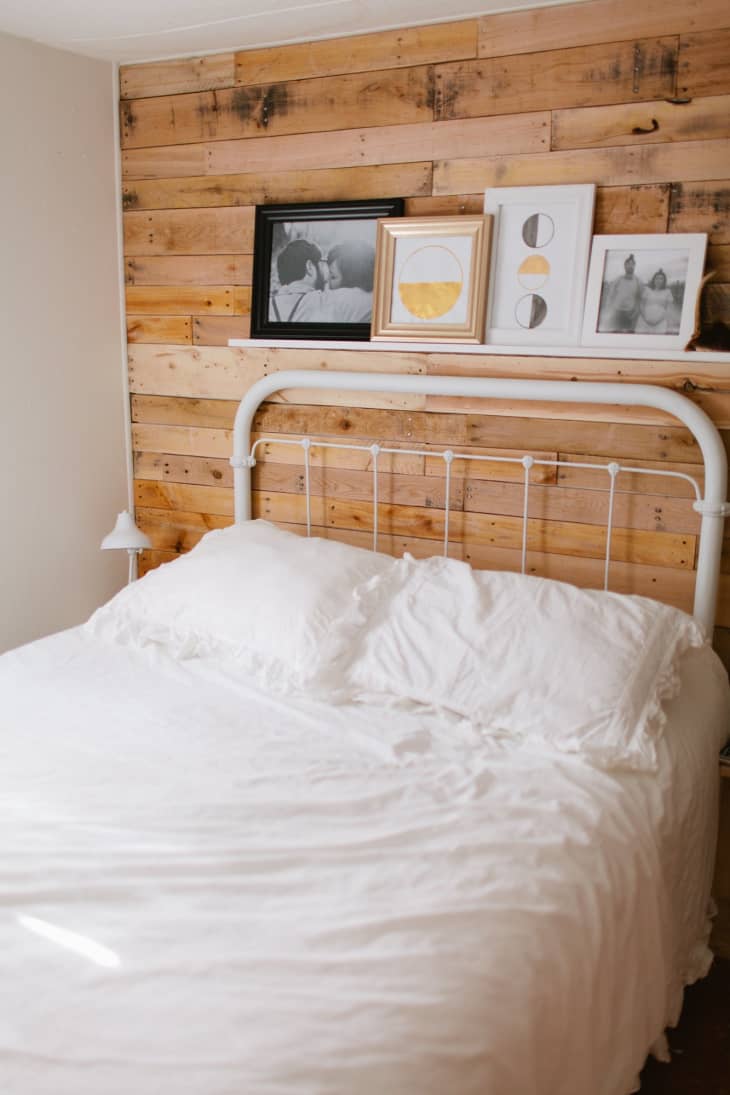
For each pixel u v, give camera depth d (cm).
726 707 231
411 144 265
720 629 243
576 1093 147
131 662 244
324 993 129
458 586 235
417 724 206
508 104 250
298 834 166
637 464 249
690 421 232
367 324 278
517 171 253
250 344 292
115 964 135
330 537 299
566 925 150
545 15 242
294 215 283
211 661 242
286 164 284
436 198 265
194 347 311
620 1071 162
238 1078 115
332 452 292
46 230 294
